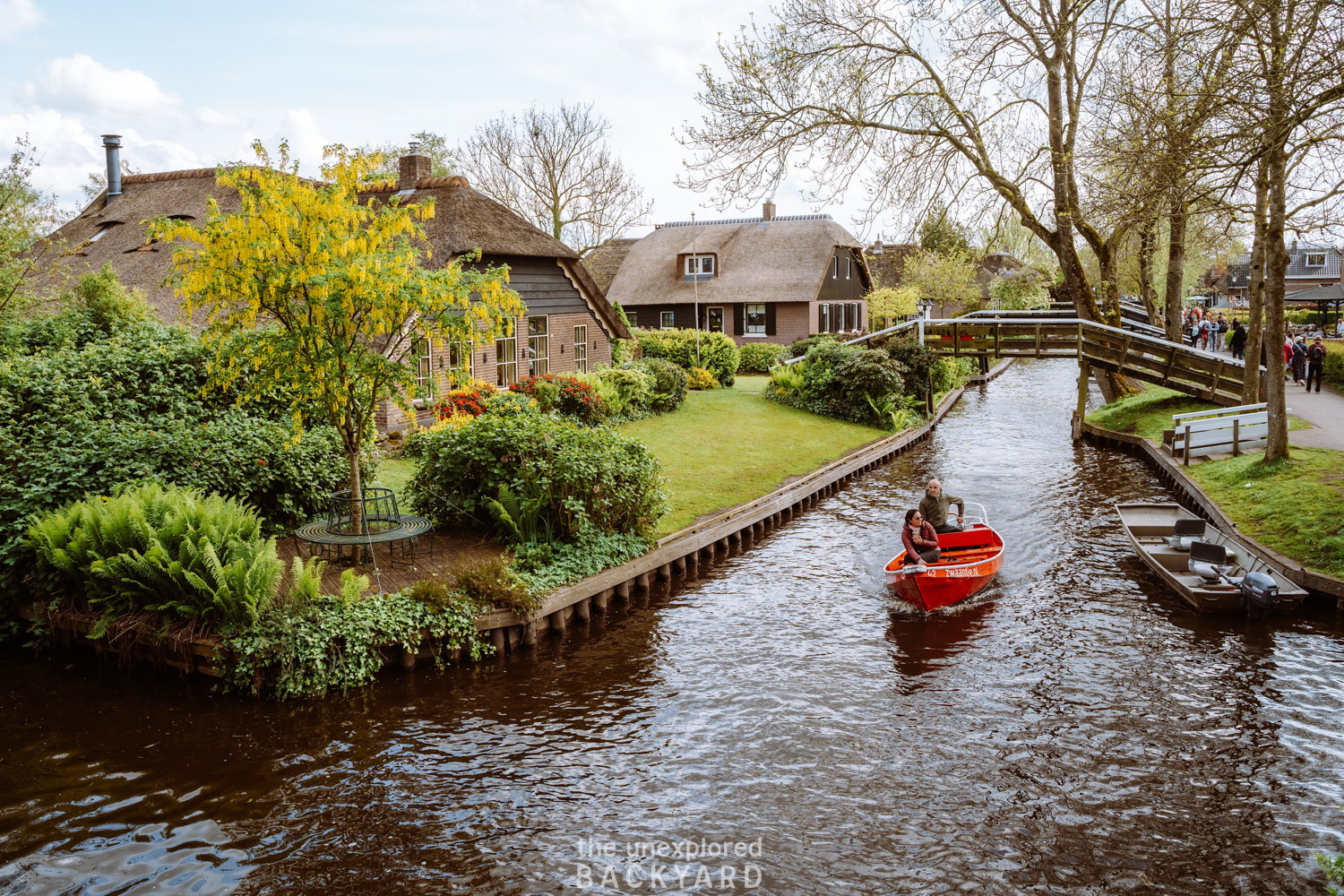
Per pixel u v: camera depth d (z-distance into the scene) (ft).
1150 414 90.17
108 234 84.84
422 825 24.14
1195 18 41.24
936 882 21.99
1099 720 30.53
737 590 45.34
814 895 21.48
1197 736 29.32
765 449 74.64
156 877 21.53
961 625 39.96
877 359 92.63
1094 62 79.00
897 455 83.25
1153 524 51.03
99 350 47.32
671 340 116.37
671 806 25.36
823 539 54.90
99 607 34.01
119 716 30.01
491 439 44.57
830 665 35.63
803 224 152.97
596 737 29.45
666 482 50.14
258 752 27.86
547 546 41.57
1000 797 25.85
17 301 62.34
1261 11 37.19
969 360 153.17
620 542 44.88
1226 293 259.80
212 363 35.70
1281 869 22.34
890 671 34.96
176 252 33.04
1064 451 84.69
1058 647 37.17
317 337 33.60
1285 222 55.67
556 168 139.13
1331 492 48.73
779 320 146.41
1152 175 44.57
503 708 31.55
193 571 31.89
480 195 80.43
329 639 32.22
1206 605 40.19
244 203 33.40
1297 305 193.77
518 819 24.61
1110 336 89.45
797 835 23.98
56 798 24.94
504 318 37.50
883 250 216.54
